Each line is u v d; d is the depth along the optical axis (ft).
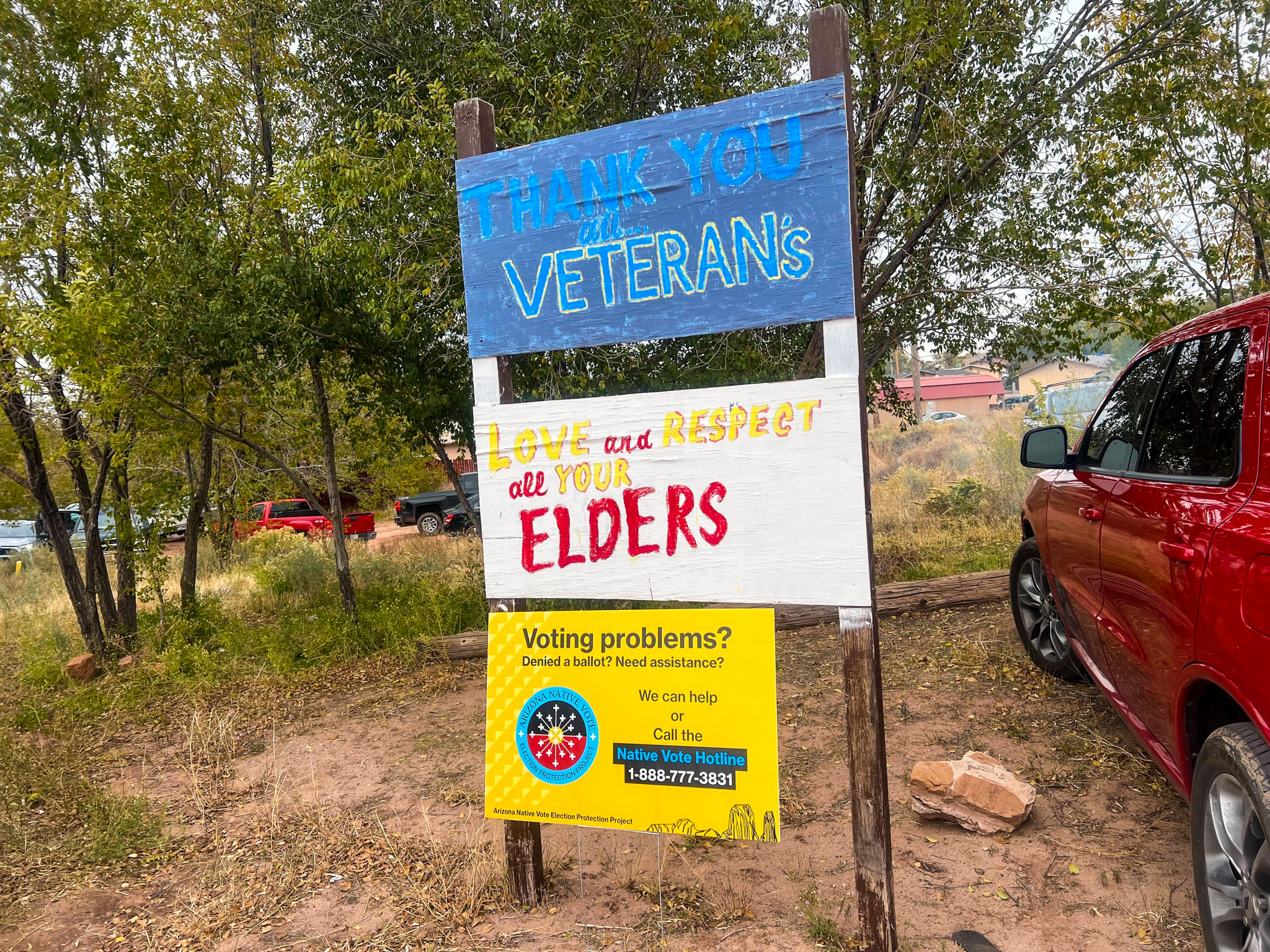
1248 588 6.64
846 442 8.14
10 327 21.79
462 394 24.79
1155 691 8.93
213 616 28.78
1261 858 6.42
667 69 21.65
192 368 24.64
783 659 18.67
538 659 9.68
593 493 9.34
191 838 12.87
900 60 19.16
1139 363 11.27
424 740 16.52
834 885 9.62
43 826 13.67
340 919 10.02
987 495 32.53
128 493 30.55
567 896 9.96
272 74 25.72
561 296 9.45
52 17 23.26
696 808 8.99
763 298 8.47
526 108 19.67
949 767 10.82
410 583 32.86
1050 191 22.02
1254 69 20.58
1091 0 20.66
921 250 22.40
